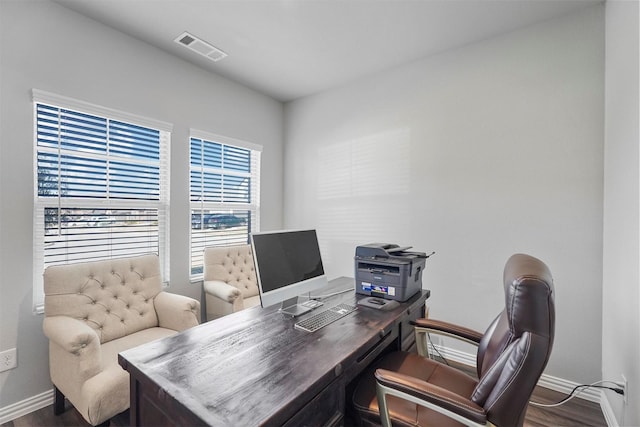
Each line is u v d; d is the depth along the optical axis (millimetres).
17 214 1843
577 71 2029
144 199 2486
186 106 2729
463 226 2459
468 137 2441
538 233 2156
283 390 904
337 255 3246
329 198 3316
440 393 1014
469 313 2432
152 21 2176
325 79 3098
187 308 2080
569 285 2049
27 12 1865
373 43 2443
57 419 1796
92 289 1952
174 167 2645
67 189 2076
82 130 2139
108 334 1933
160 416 968
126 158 2365
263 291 1450
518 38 2236
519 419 934
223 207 3119
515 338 975
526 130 2201
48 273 1794
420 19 2141
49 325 1684
